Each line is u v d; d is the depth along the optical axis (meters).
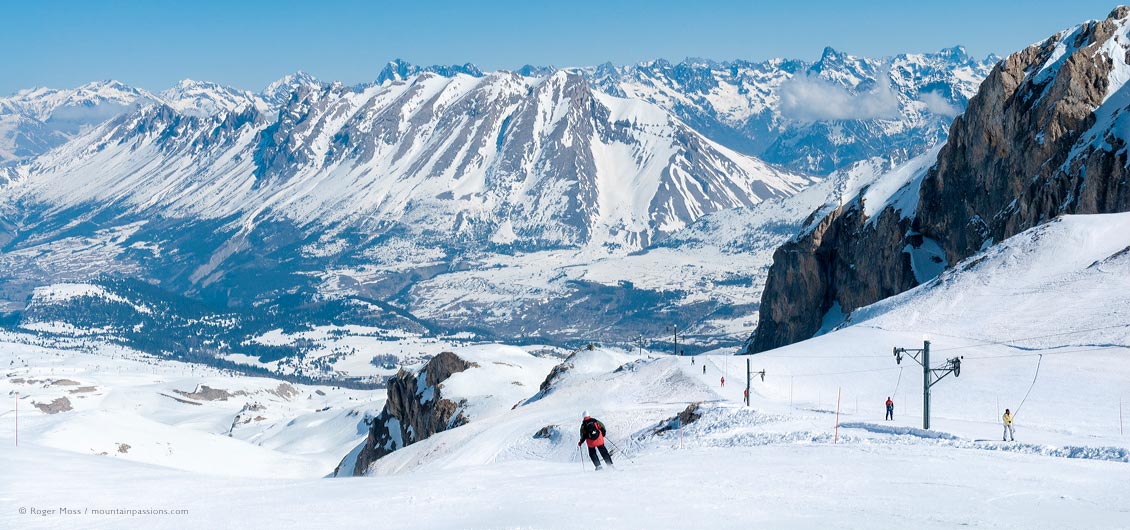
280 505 32.66
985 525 24.92
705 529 24.94
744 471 36.75
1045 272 123.31
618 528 25.25
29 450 64.38
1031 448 44.97
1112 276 113.25
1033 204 150.50
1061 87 154.75
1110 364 87.44
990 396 83.69
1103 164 139.62
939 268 175.62
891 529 24.47
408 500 32.09
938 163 180.50
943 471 35.38
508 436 104.31
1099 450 42.12
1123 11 163.12
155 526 29.30
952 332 113.62
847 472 35.69
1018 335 104.12
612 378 129.25
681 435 71.50
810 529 24.59
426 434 175.50
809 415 73.12
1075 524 25.02
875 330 123.44
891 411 71.50
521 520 26.88
